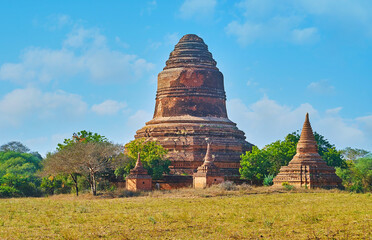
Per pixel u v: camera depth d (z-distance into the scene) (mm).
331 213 46062
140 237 37094
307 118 77938
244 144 97250
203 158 92062
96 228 40656
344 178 85000
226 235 37281
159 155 88688
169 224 42188
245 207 52531
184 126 95688
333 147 101062
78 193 80750
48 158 81625
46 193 90000
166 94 99625
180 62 100750
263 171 85812
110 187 84312
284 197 62469
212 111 98812
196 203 57219
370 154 112312
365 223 40281
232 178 89375
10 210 53375
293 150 88000
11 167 114625
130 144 91188
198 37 104438
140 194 73188
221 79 102062
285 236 36625
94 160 74375
